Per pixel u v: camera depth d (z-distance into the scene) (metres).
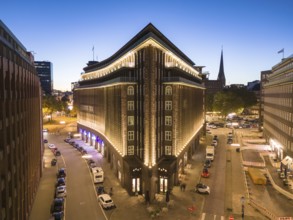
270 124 92.06
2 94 25.77
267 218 40.94
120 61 63.53
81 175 61.78
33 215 41.09
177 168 54.50
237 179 58.94
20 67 34.69
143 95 49.47
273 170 65.50
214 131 127.56
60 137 112.88
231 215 41.84
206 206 45.03
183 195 49.72
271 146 88.19
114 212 42.91
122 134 53.53
